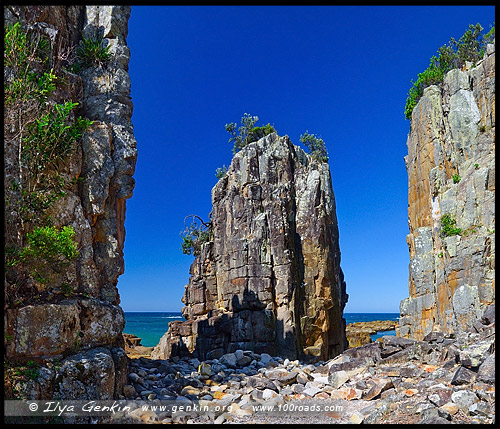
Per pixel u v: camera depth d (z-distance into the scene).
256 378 10.98
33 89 9.84
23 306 8.55
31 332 8.41
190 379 11.30
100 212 11.20
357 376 10.92
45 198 9.91
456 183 19.95
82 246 10.67
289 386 10.83
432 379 9.59
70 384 8.43
